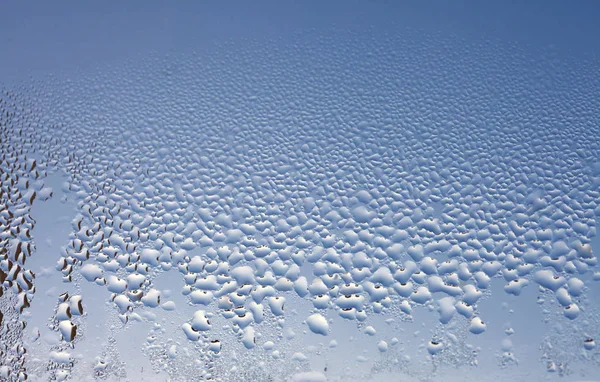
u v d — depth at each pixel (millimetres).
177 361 137
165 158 173
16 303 146
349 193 167
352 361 136
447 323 144
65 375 135
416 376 134
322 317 145
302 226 160
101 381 134
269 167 172
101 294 148
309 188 168
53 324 143
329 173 171
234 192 167
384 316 145
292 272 152
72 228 158
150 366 136
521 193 166
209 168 171
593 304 147
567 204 164
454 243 158
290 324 143
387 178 169
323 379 133
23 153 170
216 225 160
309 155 175
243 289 149
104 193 165
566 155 172
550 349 139
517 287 150
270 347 139
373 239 158
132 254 155
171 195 166
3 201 161
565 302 148
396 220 161
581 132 176
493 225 161
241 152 175
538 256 156
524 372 135
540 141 175
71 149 172
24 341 141
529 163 171
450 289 150
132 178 168
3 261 152
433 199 165
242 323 144
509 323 144
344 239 158
